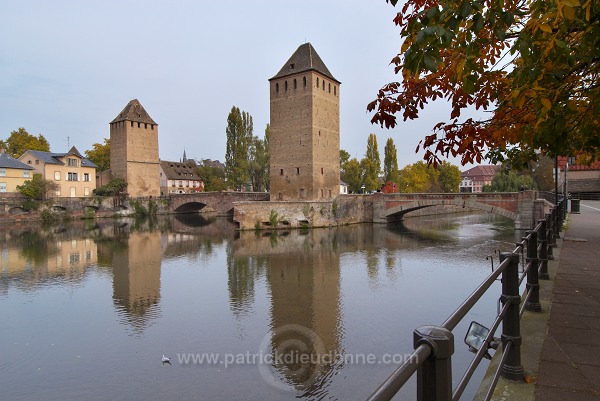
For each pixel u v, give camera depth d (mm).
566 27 3869
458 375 11812
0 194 62156
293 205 55125
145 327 17562
